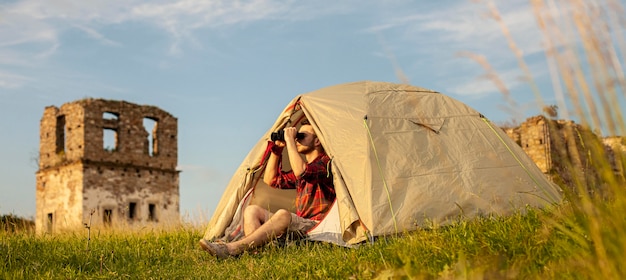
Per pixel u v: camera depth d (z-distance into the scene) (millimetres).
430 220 5656
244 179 7012
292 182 6875
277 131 6637
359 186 5887
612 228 3072
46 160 32344
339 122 6441
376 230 5539
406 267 3811
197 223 9234
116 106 31344
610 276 2922
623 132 2770
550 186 6336
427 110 6691
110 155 30844
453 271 3680
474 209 5832
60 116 32156
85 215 29391
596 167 3066
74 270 5477
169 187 33094
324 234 6031
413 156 6133
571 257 3436
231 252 5824
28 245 6586
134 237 7973
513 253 3895
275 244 5922
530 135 19438
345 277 4402
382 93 6738
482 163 6254
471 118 6762
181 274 5426
